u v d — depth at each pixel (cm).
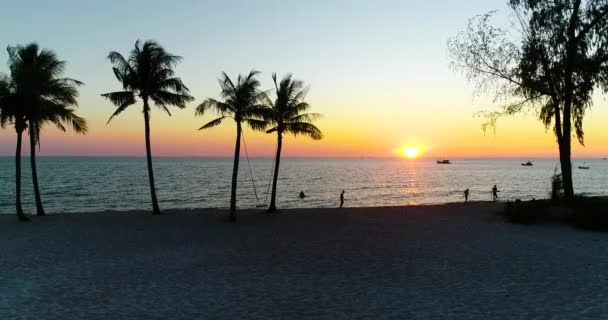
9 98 2528
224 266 1470
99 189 6969
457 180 9756
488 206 3359
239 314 982
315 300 1082
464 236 2017
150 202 5231
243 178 10175
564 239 1905
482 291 1143
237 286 1220
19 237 2122
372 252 1677
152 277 1327
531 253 1622
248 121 2617
